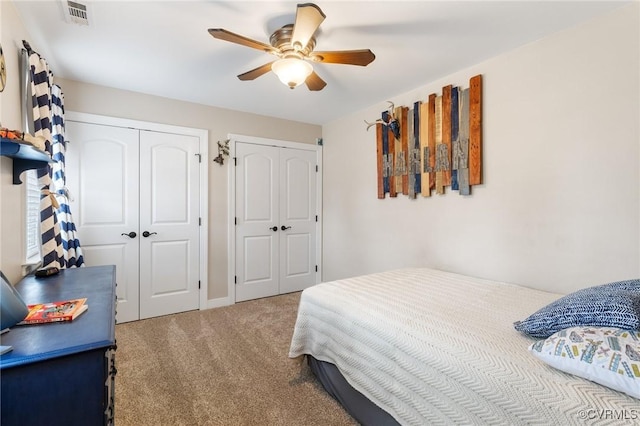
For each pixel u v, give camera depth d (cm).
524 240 218
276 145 389
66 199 236
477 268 246
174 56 229
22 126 178
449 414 117
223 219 354
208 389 191
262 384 197
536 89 209
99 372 90
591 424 83
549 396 93
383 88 292
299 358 205
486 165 239
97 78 270
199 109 337
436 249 278
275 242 392
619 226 176
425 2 168
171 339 262
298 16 150
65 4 169
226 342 256
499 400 103
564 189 197
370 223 349
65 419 86
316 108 354
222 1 167
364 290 200
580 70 189
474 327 139
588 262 188
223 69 252
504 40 209
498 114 231
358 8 172
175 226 326
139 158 306
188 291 334
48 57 229
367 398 155
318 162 422
